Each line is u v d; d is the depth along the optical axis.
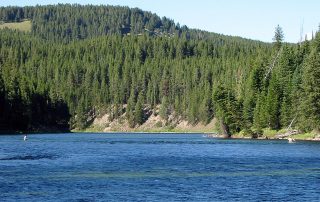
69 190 45.22
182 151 91.50
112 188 46.50
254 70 158.00
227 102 149.75
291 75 145.88
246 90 159.88
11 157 75.12
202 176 54.75
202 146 107.44
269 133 141.75
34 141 126.62
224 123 151.88
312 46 157.25
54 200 40.62
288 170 60.62
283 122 139.25
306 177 54.38
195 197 42.34
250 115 148.75
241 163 68.69
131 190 45.50
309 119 126.62
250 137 143.88
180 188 46.78
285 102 138.38
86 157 76.50
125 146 107.81
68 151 89.38
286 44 166.50
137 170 59.69
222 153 86.62
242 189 46.38
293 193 44.38
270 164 67.31
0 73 184.12
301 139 130.38
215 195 43.25
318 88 124.38
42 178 52.31
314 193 44.41
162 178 53.06
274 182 50.59
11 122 178.50
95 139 148.25
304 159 74.50
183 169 61.19
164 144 116.88
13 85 182.38
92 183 49.31
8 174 55.09
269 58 178.38
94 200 40.78
